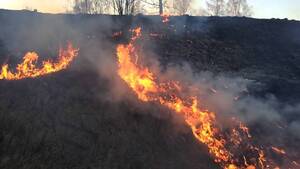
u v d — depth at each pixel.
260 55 22.80
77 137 12.73
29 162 10.84
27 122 12.37
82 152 12.23
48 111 13.38
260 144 15.65
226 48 22.55
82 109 14.03
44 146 11.66
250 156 15.12
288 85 19.50
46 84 14.71
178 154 14.02
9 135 11.36
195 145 14.67
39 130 12.21
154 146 13.85
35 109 13.24
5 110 12.50
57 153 11.65
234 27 24.70
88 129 13.32
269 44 23.91
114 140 13.23
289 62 22.53
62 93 14.52
